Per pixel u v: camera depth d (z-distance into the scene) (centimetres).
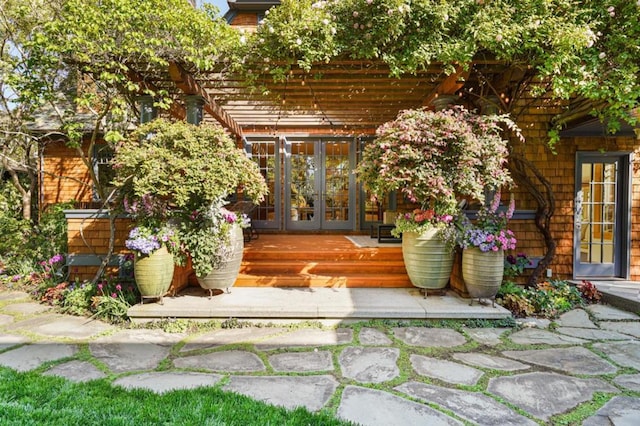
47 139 733
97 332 335
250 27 802
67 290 428
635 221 531
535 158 527
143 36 344
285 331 338
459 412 205
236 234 395
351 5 352
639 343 314
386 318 362
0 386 225
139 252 356
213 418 190
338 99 545
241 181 394
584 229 535
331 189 799
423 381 242
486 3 343
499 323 355
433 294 415
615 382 244
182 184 351
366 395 222
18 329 342
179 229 376
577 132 517
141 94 450
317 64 398
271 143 796
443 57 351
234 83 464
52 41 352
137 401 208
